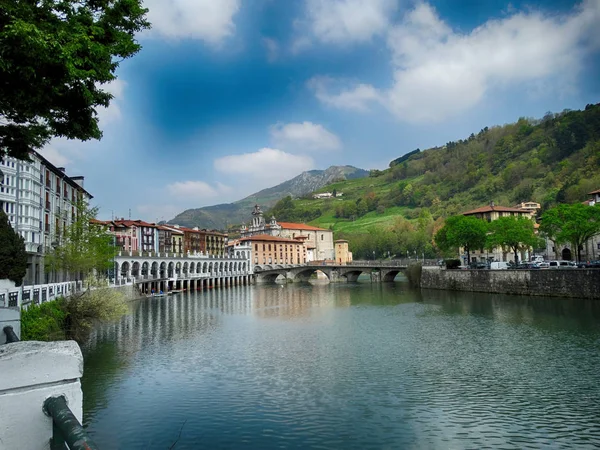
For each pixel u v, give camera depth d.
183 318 72.00
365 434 24.88
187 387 33.03
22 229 67.25
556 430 25.00
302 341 50.34
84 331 48.28
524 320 59.25
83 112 15.67
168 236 174.25
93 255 62.97
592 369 35.56
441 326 57.88
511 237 108.62
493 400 29.56
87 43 13.41
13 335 8.06
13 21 11.81
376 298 101.69
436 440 24.11
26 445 4.82
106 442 24.06
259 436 24.70
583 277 76.75
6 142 16.17
